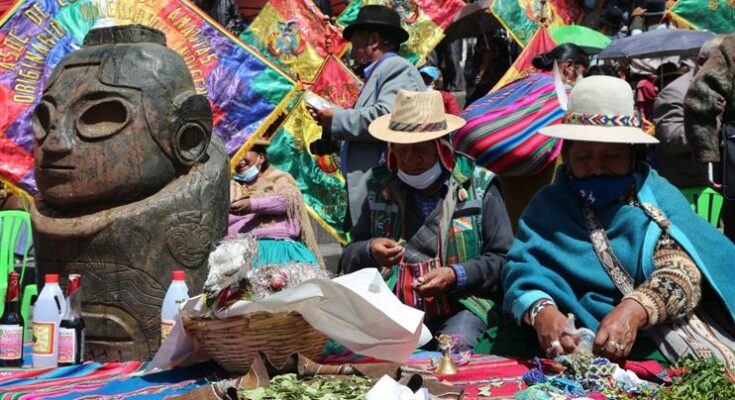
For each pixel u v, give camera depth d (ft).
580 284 12.42
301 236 21.21
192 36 19.33
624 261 12.31
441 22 25.49
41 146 14.03
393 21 18.70
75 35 18.42
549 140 17.04
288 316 11.22
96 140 13.79
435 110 14.29
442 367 11.66
